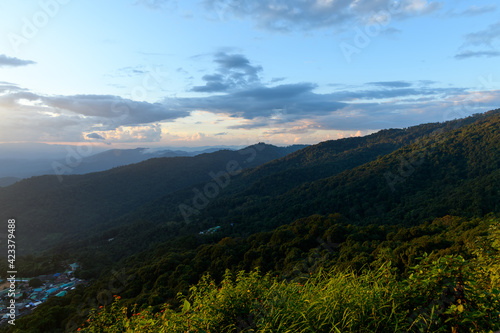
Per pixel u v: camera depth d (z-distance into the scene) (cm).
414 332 219
